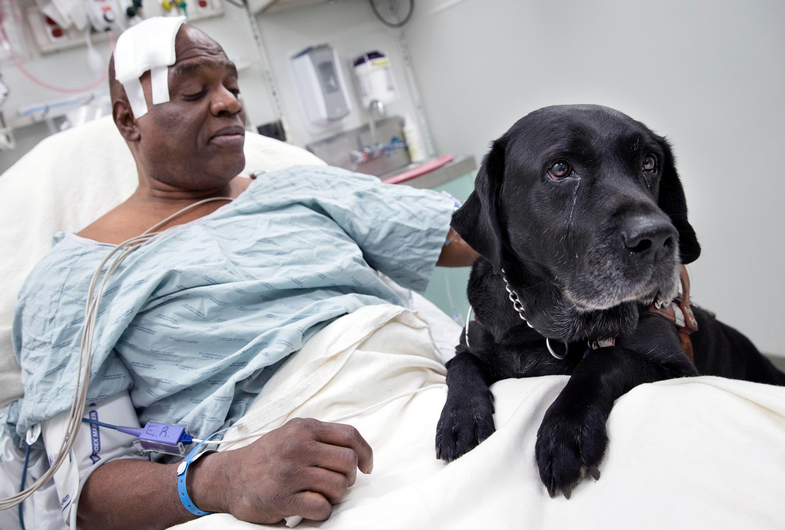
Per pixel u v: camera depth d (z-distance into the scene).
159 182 1.62
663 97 2.23
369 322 1.22
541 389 0.95
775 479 0.64
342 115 3.04
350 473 0.87
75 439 1.13
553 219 0.99
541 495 0.78
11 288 1.54
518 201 1.07
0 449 1.27
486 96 3.03
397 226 1.54
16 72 2.41
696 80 2.11
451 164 2.71
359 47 3.26
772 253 2.10
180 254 1.31
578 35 2.43
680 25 2.08
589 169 0.96
